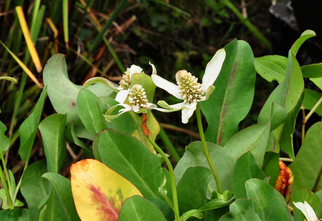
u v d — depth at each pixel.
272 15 0.83
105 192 0.28
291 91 0.33
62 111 0.36
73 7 0.83
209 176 0.29
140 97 0.30
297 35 0.71
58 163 0.33
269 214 0.28
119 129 0.33
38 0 0.77
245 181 0.29
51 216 0.30
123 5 0.84
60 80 0.38
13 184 0.34
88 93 0.33
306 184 0.34
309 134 0.33
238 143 0.34
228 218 0.27
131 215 0.26
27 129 0.34
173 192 0.28
